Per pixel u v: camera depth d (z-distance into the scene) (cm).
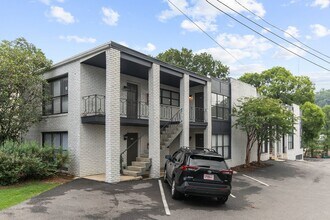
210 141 1933
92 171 1458
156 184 1256
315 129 4381
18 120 1482
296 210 963
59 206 844
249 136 2219
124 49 1334
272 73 4488
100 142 1512
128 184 1236
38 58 1529
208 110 1941
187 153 1010
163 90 2012
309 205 1048
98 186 1167
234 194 1184
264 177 1748
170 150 1989
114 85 1284
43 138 1689
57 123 1560
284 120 2050
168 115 2019
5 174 1159
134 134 1739
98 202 909
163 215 811
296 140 3709
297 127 3734
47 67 1559
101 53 1325
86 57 1400
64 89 1557
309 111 4281
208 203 983
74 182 1252
